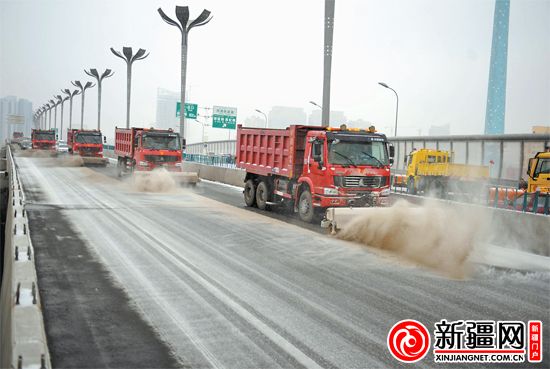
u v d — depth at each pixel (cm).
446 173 2708
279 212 1666
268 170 1642
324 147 1370
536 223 1134
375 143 1419
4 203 2244
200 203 1823
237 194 2278
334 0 1867
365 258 983
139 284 750
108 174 3155
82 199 1792
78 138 4053
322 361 506
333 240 1163
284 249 1044
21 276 518
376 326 610
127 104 4706
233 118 5322
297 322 613
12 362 357
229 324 599
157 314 626
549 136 3003
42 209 1498
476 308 693
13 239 675
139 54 4700
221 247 1039
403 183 3097
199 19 3347
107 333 561
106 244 1025
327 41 1877
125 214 1455
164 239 1098
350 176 1360
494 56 9938
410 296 738
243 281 784
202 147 7681
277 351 527
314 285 777
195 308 652
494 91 9912
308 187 1459
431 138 3916
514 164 3247
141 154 2456
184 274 813
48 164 3941
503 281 852
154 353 513
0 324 547
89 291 708
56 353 504
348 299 711
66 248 977
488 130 9931
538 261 1034
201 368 483
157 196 2019
